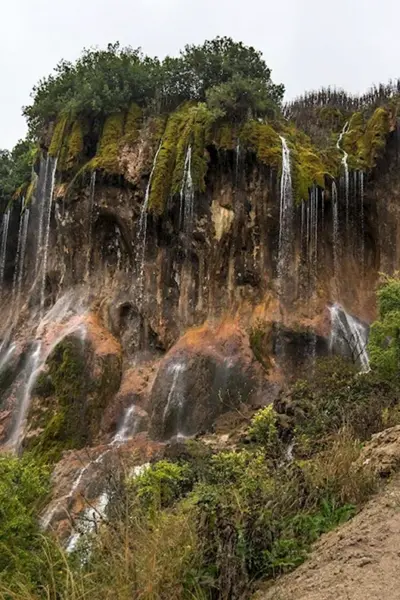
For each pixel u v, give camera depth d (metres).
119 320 19.72
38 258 23.52
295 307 18.25
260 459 7.70
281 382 16.67
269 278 18.67
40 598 4.90
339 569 4.62
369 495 6.00
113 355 18.44
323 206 19.48
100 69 23.89
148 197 19.75
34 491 7.29
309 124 24.08
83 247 21.16
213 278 18.95
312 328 17.69
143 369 18.52
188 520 5.12
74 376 17.81
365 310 19.06
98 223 20.84
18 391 19.16
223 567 4.74
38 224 24.22
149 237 19.83
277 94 24.39
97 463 11.19
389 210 20.28
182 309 19.03
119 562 4.72
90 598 4.55
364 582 4.34
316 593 4.37
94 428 17.06
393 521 5.15
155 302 19.28
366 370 14.96
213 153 19.91
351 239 20.03
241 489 6.07
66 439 16.69
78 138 22.27
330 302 18.62
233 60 23.73
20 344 20.61
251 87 20.75
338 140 22.48
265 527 5.28
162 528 4.98
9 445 17.89
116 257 20.86
